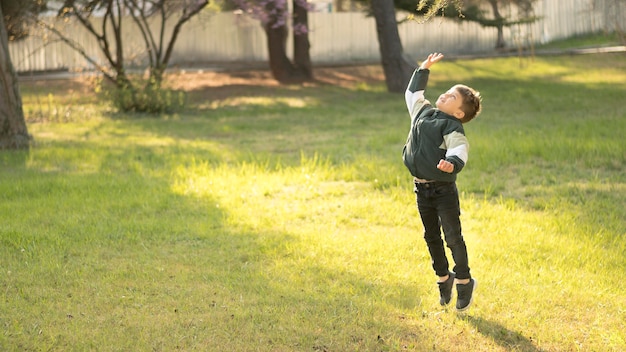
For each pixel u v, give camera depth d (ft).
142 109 59.31
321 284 18.31
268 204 27.66
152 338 14.96
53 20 68.74
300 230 23.82
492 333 15.57
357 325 15.75
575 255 20.86
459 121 15.53
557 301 17.38
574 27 122.01
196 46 96.32
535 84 77.00
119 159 37.50
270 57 83.71
